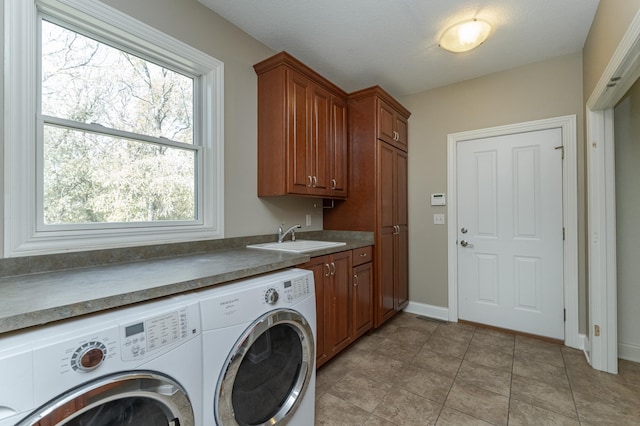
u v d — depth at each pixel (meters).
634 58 1.42
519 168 2.68
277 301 1.27
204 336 1.00
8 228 1.20
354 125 2.79
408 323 2.96
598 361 2.06
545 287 2.57
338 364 2.17
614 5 1.56
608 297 2.04
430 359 2.24
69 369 0.70
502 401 1.74
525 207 2.66
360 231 2.76
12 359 0.64
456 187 3.00
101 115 1.53
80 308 0.83
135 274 1.21
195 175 1.99
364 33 2.21
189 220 1.93
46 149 1.34
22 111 1.23
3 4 1.19
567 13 1.97
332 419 1.59
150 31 1.64
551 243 2.54
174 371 0.90
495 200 2.80
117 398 0.77
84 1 1.38
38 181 1.31
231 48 2.10
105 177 1.55
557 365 2.13
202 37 1.91
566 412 1.64
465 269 2.95
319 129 2.46
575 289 2.42
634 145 2.15
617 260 2.21
